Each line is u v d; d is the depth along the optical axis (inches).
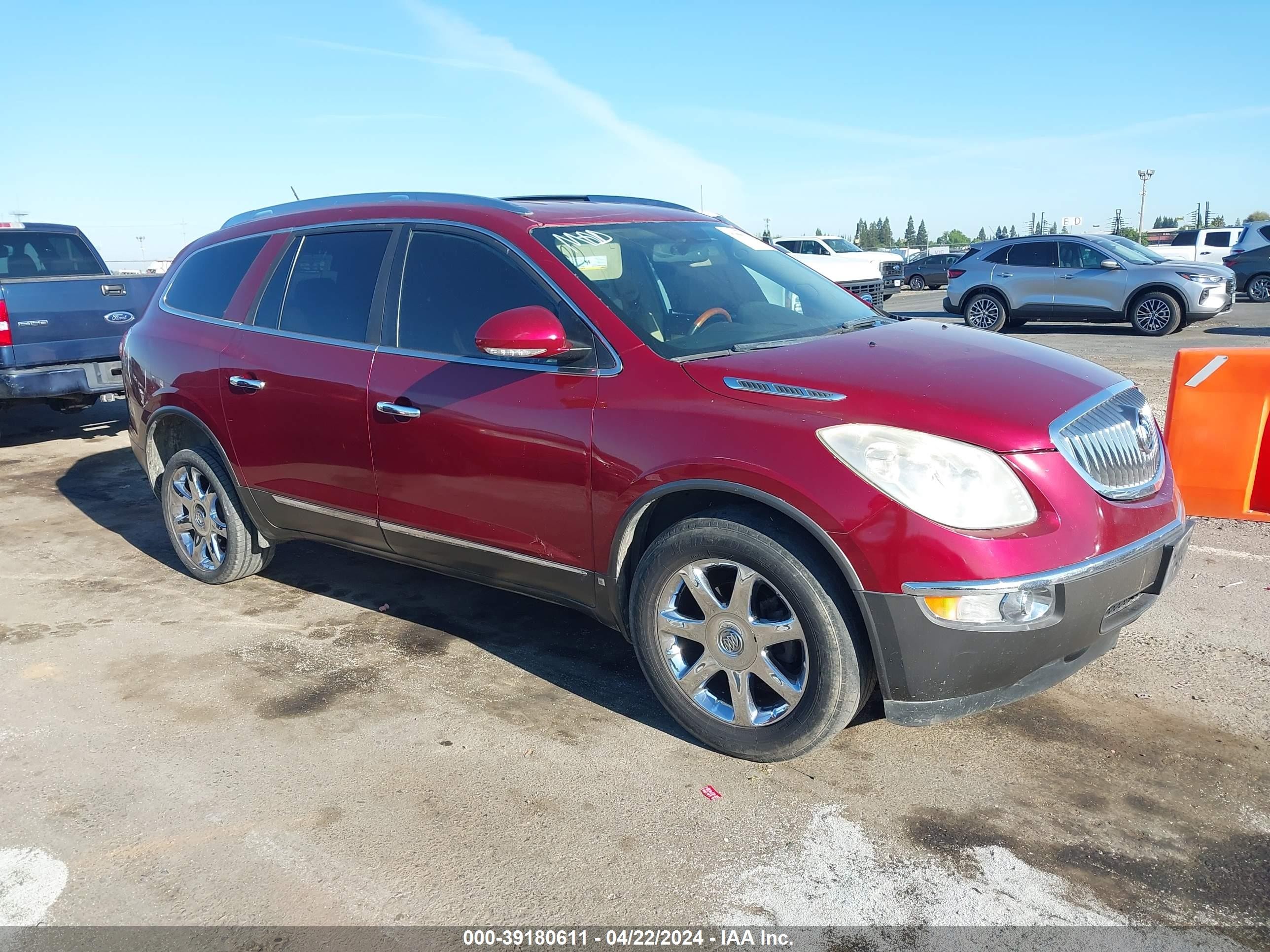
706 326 135.4
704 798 115.9
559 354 126.4
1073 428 111.0
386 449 148.6
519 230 141.2
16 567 209.9
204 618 177.5
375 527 156.4
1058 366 127.2
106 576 202.5
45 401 330.0
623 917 96.6
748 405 114.6
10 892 102.8
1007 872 101.1
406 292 150.9
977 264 640.4
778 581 111.8
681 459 115.9
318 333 161.6
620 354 126.4
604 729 133.0
